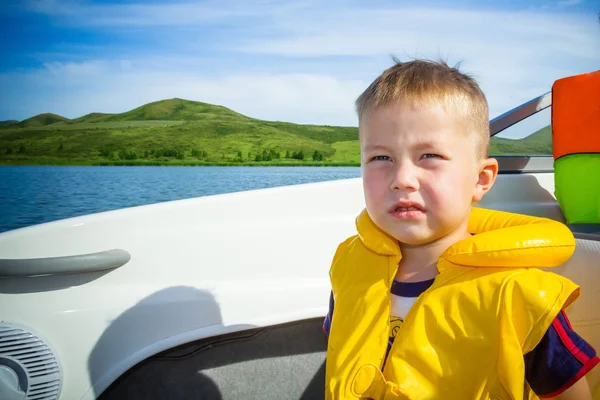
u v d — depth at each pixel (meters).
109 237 1.09
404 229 0.62
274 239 1.26
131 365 1.01
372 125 0.64
